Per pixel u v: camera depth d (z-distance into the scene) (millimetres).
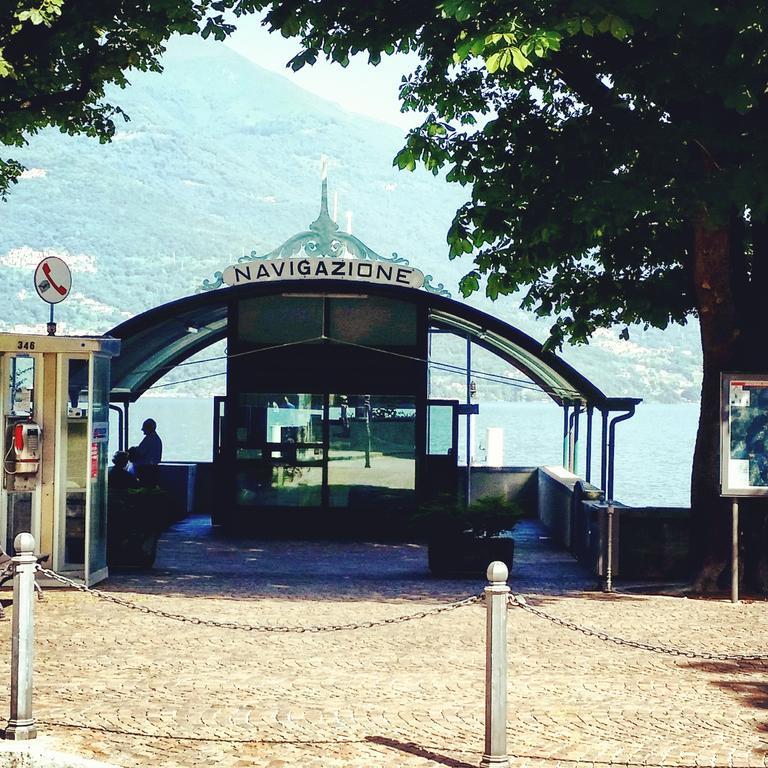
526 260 16141
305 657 11484
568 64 15375
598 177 15000
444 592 16219
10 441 16078
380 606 14844
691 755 8234
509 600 8625
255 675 10602
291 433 23906
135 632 12664
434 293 23156
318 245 23156
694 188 14203
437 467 24078
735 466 15516
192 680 10352
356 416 23906
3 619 13227
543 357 22500
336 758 8078
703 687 10281
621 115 14852
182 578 17328
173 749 8219
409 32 14844
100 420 16641
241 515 23812
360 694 9891
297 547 21875
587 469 24594
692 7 12211
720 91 13289
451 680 10484
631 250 17875
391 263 23125
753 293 16344
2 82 17438
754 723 9086
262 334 23891
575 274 18438
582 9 12242
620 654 11773
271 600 15266
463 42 12672
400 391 23875
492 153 16469
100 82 18375
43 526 16141
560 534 23500
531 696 9867
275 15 14883
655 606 15062
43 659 11234
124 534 18250
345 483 23828
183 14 16453
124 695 9734
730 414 15539
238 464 23875
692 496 16562
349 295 23594
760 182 13891
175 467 26375
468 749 8312
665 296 18078
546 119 16719
